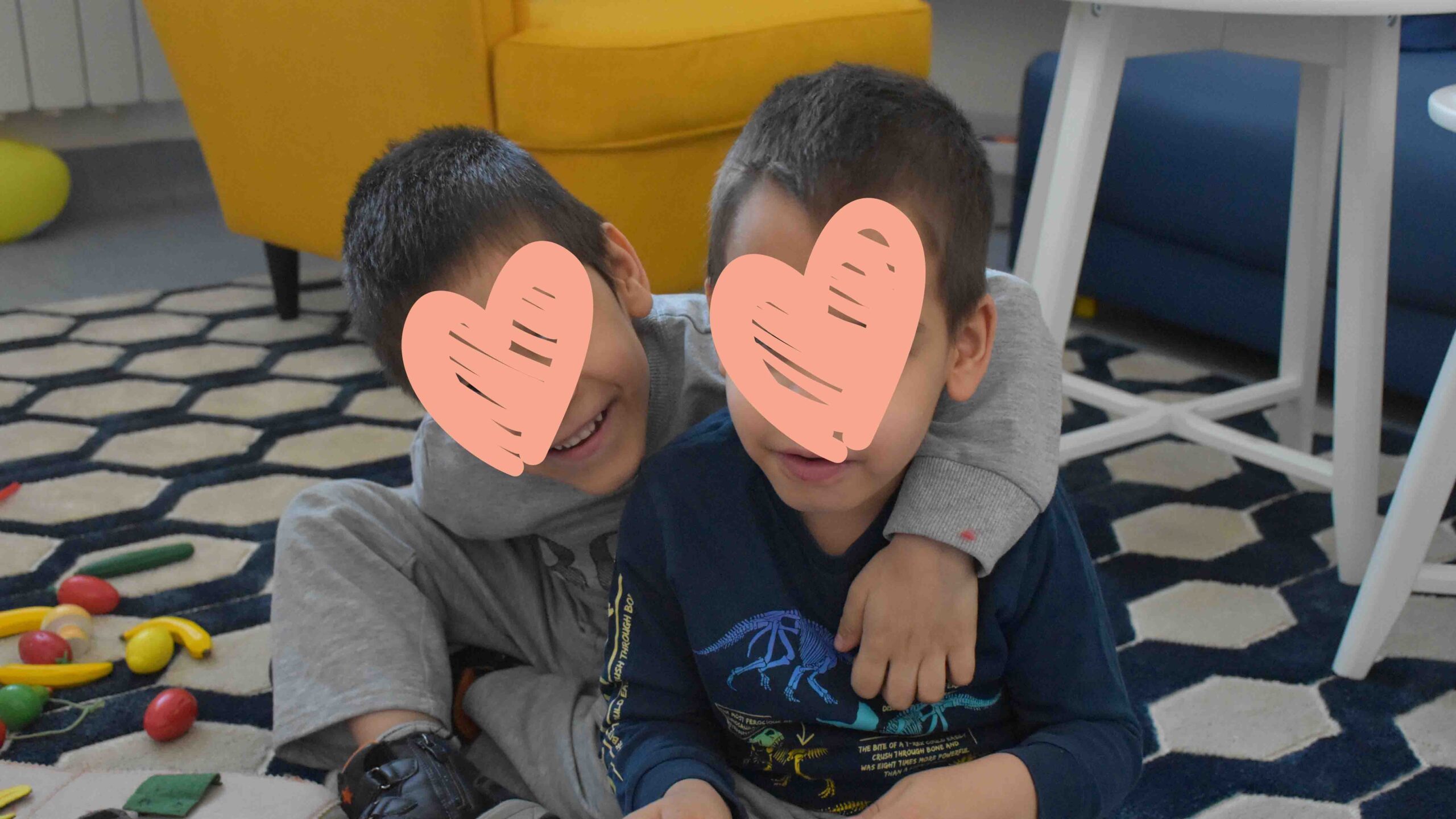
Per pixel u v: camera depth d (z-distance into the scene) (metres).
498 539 0.90
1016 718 0.71
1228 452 1.34
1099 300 2.00
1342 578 1.20
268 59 1.67
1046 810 0.62
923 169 0.59
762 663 0.67
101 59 2.51
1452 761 0.93
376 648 0.84
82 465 1.42
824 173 0.58
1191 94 1.71
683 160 1.55
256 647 1.06
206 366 1.75
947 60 2.77
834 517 0.67
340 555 0.87
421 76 1.50
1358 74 1.07
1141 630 1.11
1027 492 0.66
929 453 0.68
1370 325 1.13
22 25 2.42
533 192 0.73
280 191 1.78
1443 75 1.61
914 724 0.68
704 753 0.67
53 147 2.61
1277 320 1.66
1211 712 0.99
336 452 1.46
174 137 2.78
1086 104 1.14
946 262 0.60
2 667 0.99
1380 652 1.07
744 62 1.53
